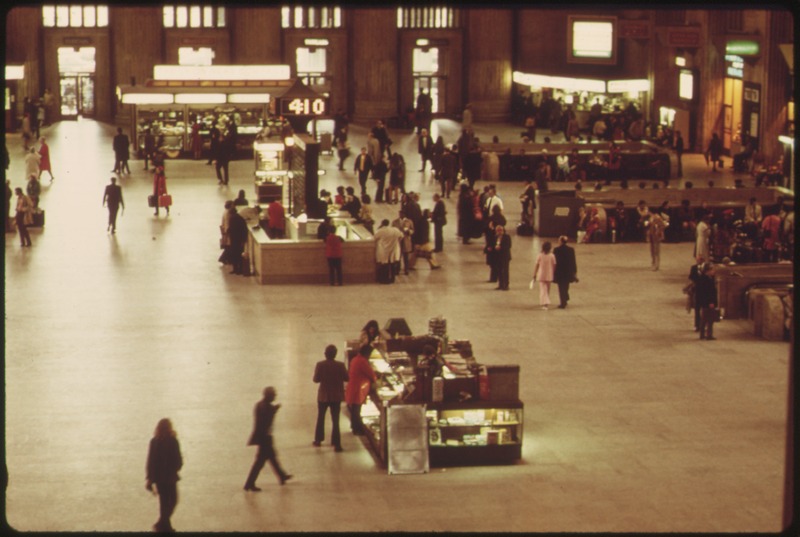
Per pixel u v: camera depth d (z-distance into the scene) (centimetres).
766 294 2803
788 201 4034
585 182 4944
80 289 3177
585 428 2173
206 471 1970
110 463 2003
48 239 3769
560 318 2944
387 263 3288
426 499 1858
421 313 2981
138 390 2375
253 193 4634
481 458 2009
